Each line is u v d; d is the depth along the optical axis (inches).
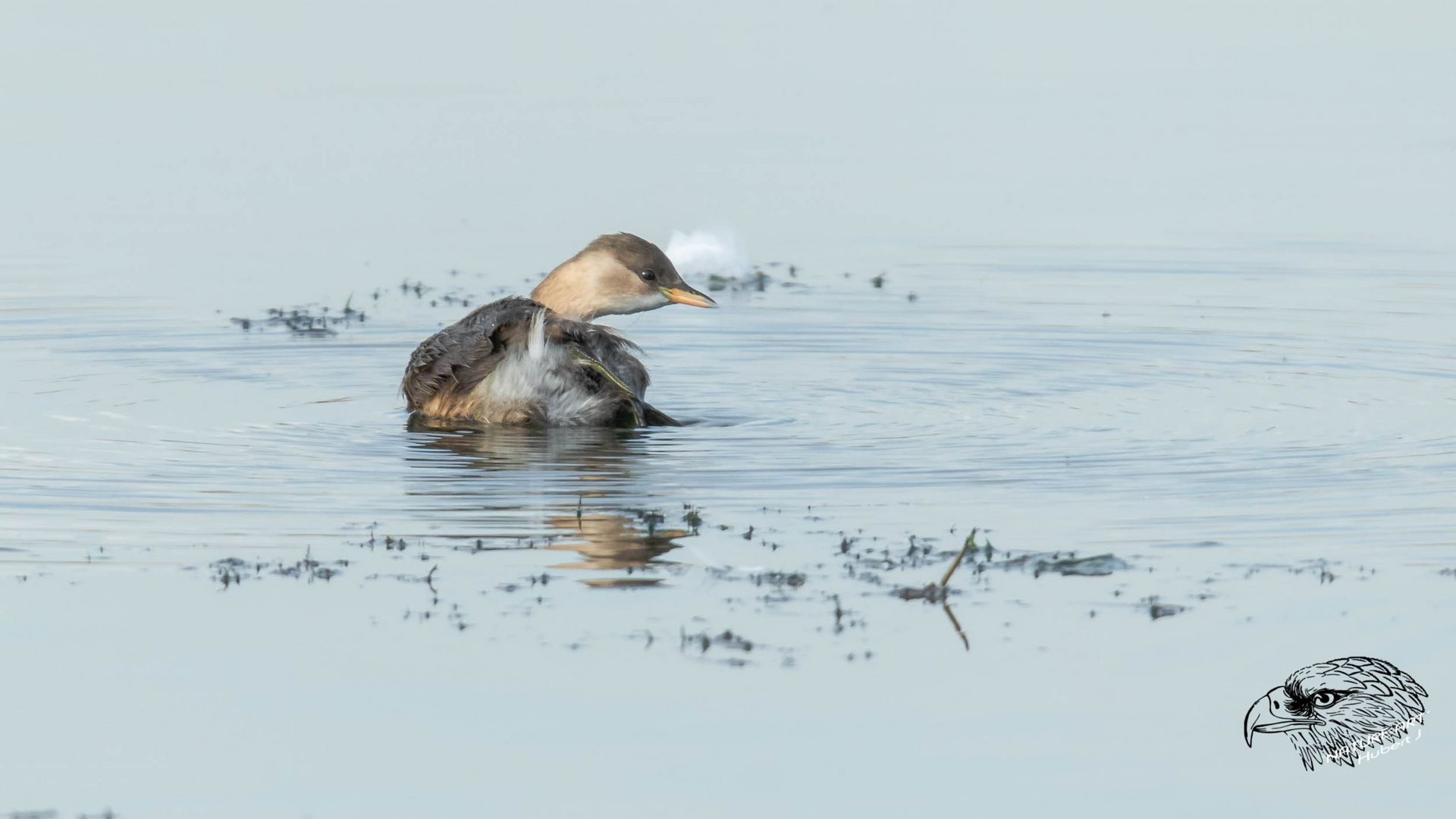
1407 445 603.8
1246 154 1191.6
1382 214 1050.1
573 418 644.1
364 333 821.2
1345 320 831.1
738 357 780.6
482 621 439.5
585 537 503.8
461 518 522.3
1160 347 784.3
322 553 489.7
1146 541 496.7
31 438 621.9
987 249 986.7
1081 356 770.8
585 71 1413.6
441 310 868.6
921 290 905.5
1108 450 601.3
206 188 1089.4
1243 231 1015.6
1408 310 847.7
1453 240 995.9
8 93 1280.8
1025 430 636.1
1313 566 472.1
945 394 701.9
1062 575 469.7
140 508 531.2
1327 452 594.9
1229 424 641.6
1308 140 1229.1
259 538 501.7
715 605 450.6
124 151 1159.0
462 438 626.2
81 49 1419.8
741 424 650.2
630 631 433.7
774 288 916.0
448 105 1288.1
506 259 968.9
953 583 463.5
